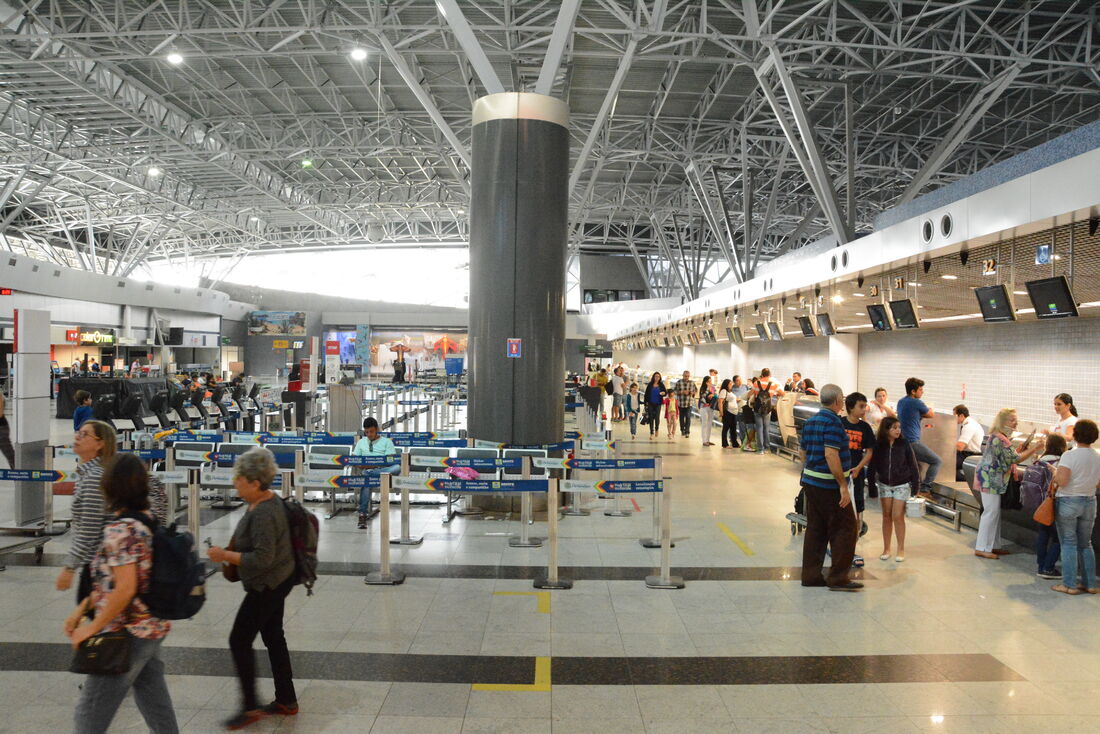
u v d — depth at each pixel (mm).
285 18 18000
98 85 21547
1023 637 5145
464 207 42156
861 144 28391
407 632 5148
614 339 48781
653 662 4668
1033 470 6555
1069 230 7215
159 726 3211
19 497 8078
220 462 8047
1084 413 9844
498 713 3961
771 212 26172
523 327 9406
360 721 3850
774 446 16234
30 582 6184
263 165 33781
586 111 25594
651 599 5949
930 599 5980
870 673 4523
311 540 3959
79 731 2879
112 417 12680
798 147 17281
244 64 21938
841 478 6141
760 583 6426
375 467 8156
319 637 5039
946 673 4531
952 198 10000
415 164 36500
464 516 9148
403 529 7633
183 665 4543
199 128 26453
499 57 19688
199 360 48188
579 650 4859
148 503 3088
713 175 28188
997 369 11820
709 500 10336
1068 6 17547
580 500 9719
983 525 7340
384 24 15977
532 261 9398
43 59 18016
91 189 37250
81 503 4078
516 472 8336
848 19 17219
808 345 19922
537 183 9383
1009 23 18359
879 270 10398
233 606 5629
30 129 25125
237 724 3771
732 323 21156
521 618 5457
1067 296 6961
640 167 35156
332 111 26531
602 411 17062
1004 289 8102
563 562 7051
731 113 26047
